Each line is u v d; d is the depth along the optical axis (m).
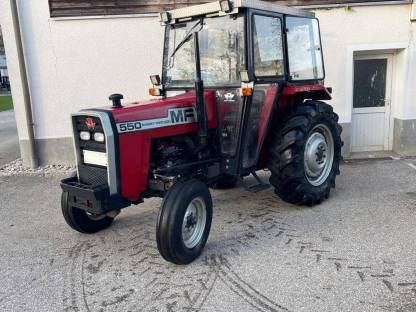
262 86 4.29
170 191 3.45
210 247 3.84
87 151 3.62
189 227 3.58
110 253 3.80
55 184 6.11
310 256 3.57
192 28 4.32
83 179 3.69
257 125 4.38
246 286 3.14
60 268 3.55
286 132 4.47
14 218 4.81
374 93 7.22
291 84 4.64
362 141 7.40
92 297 3.09
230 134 4.17
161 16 4.45
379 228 4.10
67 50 6.71
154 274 3.39
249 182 5.71
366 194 5.16
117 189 3.48
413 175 5.89
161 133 3.75
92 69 6.80
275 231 4.14
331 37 6.73
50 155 7.04
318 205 4.84
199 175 4.07
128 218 4.66
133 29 6.72
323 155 4.93
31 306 3.01
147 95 6.95
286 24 4.47
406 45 6.74
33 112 6.86
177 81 4.52
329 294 2.99
